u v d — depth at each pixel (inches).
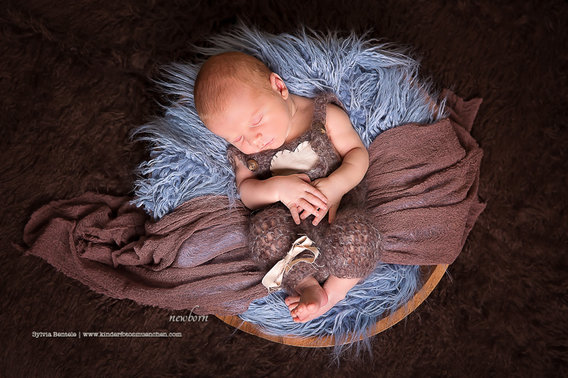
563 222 69.6
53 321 68.8
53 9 74.2
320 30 71.4
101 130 72.3
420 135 64.7
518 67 73.1
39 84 73.2
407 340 68.4
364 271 55.9
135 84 72.8
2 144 72.0
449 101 70.0
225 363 68.7
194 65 66.7
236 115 54.1
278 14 72.6
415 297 63.4
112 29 73.9
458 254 64.6
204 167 64.5
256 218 56.8
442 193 63.0
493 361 67.5
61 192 70.8
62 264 65.0
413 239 62.9
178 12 73.2
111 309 69.3
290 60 65.1
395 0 73.9
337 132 60.7
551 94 72.3
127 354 68.7
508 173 71.2
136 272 64.4
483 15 74.2
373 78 67.3
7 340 68.0
